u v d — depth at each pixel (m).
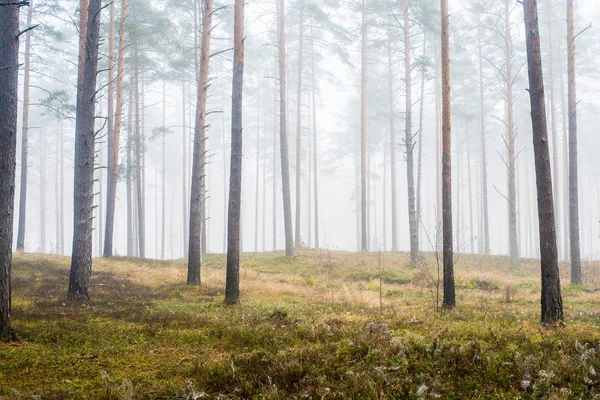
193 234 17.14
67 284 15.10
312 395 5.16
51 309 10.59
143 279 17.88
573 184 19.62
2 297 7.38
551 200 9.59
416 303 14.07
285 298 14.12
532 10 9.84
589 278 21.42
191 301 13.04
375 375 5.50
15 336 7.49
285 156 27.33
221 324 9.05
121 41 25.48
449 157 12.77
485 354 6.21
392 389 5.20
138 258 24.70
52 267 18.45
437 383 5.30
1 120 7.62
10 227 7.58
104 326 8.72
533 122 9.81
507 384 5.34
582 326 8.84
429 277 19.44
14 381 5.62
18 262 18.41
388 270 22.08
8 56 7.78
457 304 13.62
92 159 13.04
